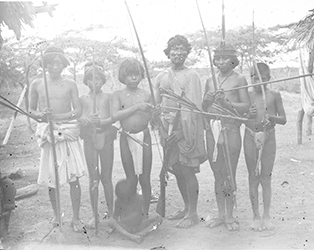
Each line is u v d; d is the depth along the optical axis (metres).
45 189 5.25
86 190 5.15
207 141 4.16
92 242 3.92
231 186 4.12
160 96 4.24
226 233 4.01
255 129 4.04
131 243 3.90
